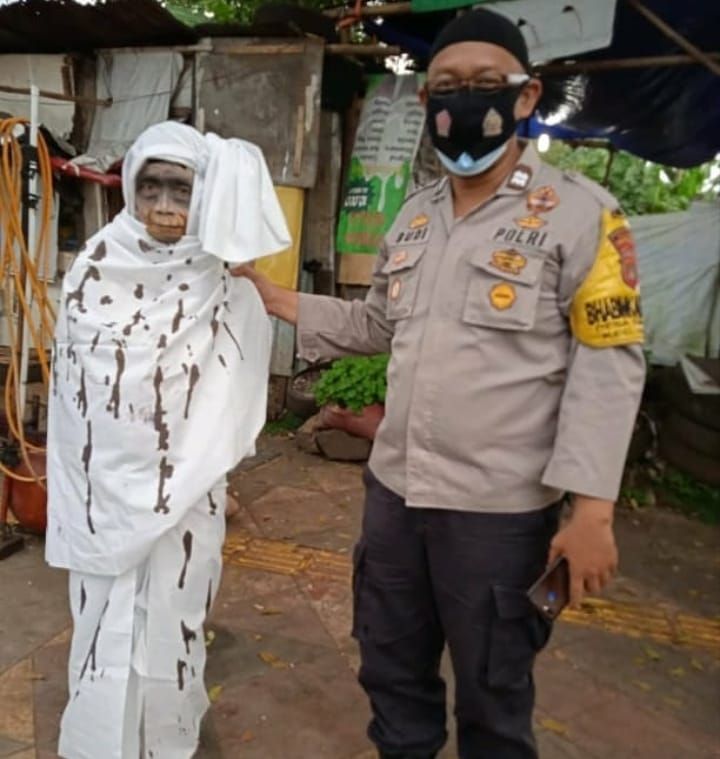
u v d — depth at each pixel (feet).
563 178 5.08
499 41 4.94
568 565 4.90
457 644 5.46
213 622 9.57
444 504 5.27
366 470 6.06
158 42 18.69
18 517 11.45
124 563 5.90
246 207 5.79
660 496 15.51
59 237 18.90
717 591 11.52
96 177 18.11
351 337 6.45
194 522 6.20
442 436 5.22
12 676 8.19
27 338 10.54
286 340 19.30
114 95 19.30
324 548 12.02
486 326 5.01
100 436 5.87
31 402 12.55
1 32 18.16
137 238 5.92
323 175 19.21
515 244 4.96
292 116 17.90
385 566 5.78
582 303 4.81
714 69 13.94
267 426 18.76
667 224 21.75
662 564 12.44
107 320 5.86
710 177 33.58
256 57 17.98
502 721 5.49
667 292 21.89
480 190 5.24
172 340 5.84
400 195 18.54
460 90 4.96
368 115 18.70
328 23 17.63
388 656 6.02
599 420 4.78
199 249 5.90
